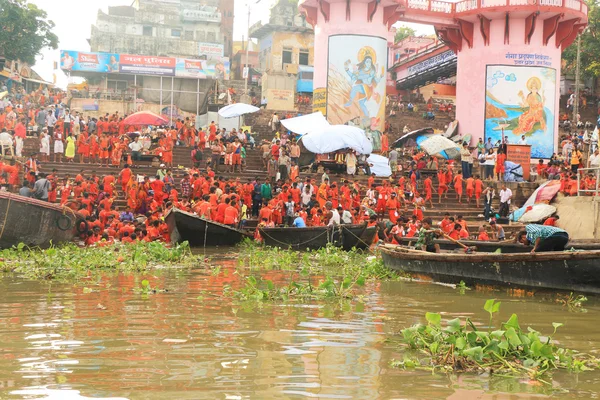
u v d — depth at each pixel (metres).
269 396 4.68
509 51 33.53
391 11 33.03
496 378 5.29
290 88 43.25
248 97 42.88
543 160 31.88
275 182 25.45
